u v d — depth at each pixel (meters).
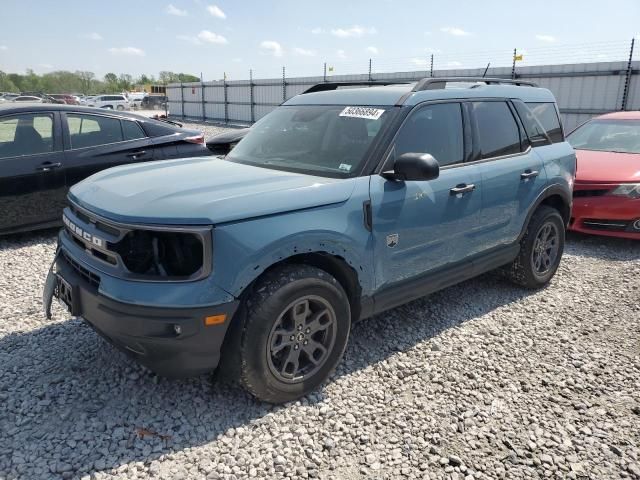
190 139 7.31
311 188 3.01
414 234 3.53
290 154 3.67
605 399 3.21
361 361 3.57
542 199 4.66
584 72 16.22
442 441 2.78
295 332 2.96
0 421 2.82
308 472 2.54
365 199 3.20
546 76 17.19
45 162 6.11
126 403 3.01
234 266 2.65
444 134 3.85
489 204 4.11
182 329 2.58
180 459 2.59
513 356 3.72
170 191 2.88
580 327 4.21
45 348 3.60
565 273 5.52
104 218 2.78
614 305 4.67
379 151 3.38
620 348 3.87
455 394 3.22
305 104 4.18
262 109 30.53
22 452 2.59
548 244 4.96
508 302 4.69
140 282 2.62
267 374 2.87
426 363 3.57
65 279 3.01
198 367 2.71
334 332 3.13
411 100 3.66
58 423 2.82
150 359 2.68
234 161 3.85
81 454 2.59
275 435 2.78
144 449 2.64
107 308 2.66
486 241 4.21
